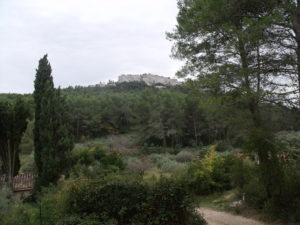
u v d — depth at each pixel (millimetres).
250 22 8930
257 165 11570
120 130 71000
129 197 7883
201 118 58000
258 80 9922
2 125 22375
